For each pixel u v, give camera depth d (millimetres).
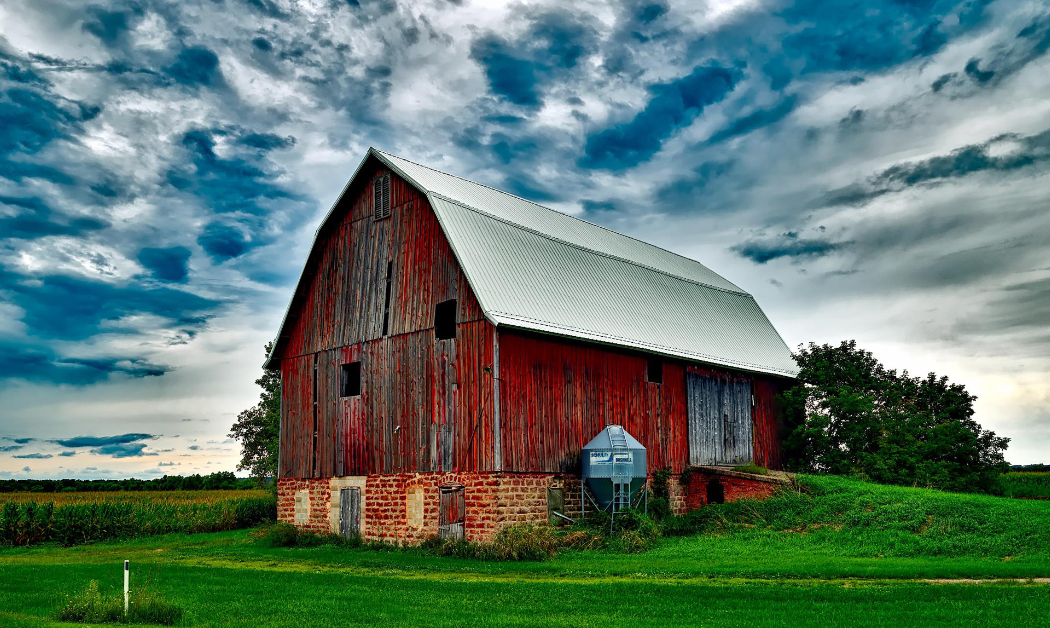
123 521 37594
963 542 22578
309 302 33531
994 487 37531
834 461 37906
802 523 27000
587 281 32188
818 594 16531
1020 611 14484
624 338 30547
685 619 14312
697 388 35031
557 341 28438
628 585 18391
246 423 55688
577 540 25688
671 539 27047
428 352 28266
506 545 24297
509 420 26156
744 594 16734
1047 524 22797
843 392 38281
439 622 14289
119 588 18844
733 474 31922
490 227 29844
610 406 30250
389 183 31031
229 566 24609
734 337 39062
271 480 52375
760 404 39094
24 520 35594
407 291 29453
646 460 28719
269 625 14125
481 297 26188
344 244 32438
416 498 27828
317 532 31422
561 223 36969
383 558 25391
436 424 27578
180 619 14570
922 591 16641
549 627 13664
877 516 25875
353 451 30406
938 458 37281
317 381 32469
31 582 20250
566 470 27984
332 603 16406
